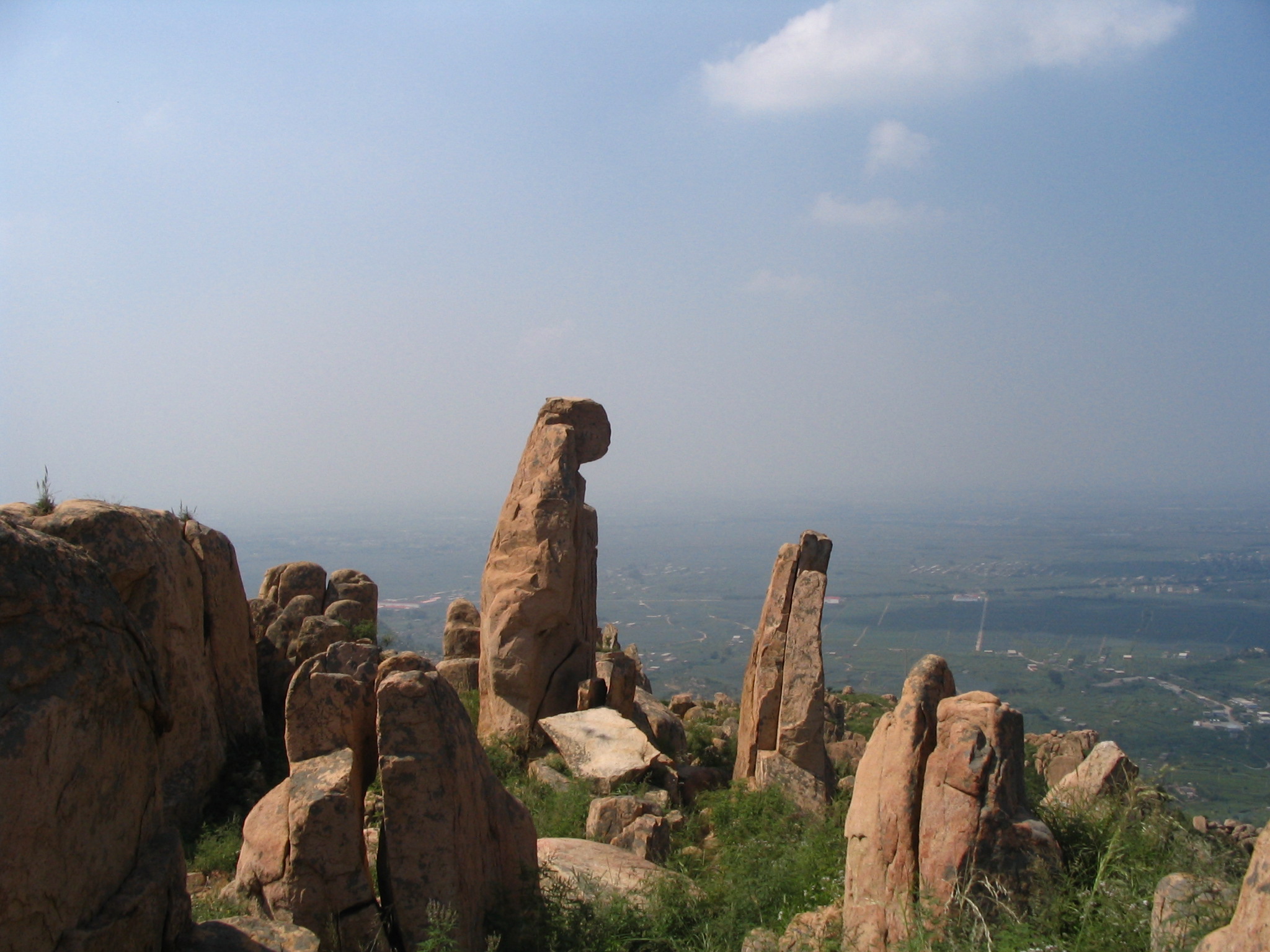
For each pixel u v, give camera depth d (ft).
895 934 25.25
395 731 27.48
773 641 55.26
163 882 22.62
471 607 95.66
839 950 27.63
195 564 51.57
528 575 62.75
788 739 52.42
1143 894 25.38
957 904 23.79
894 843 26.40
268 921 25.25
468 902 27.78
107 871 21.24
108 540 43.45
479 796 30.63
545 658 63.77
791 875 36.63
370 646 33.53
